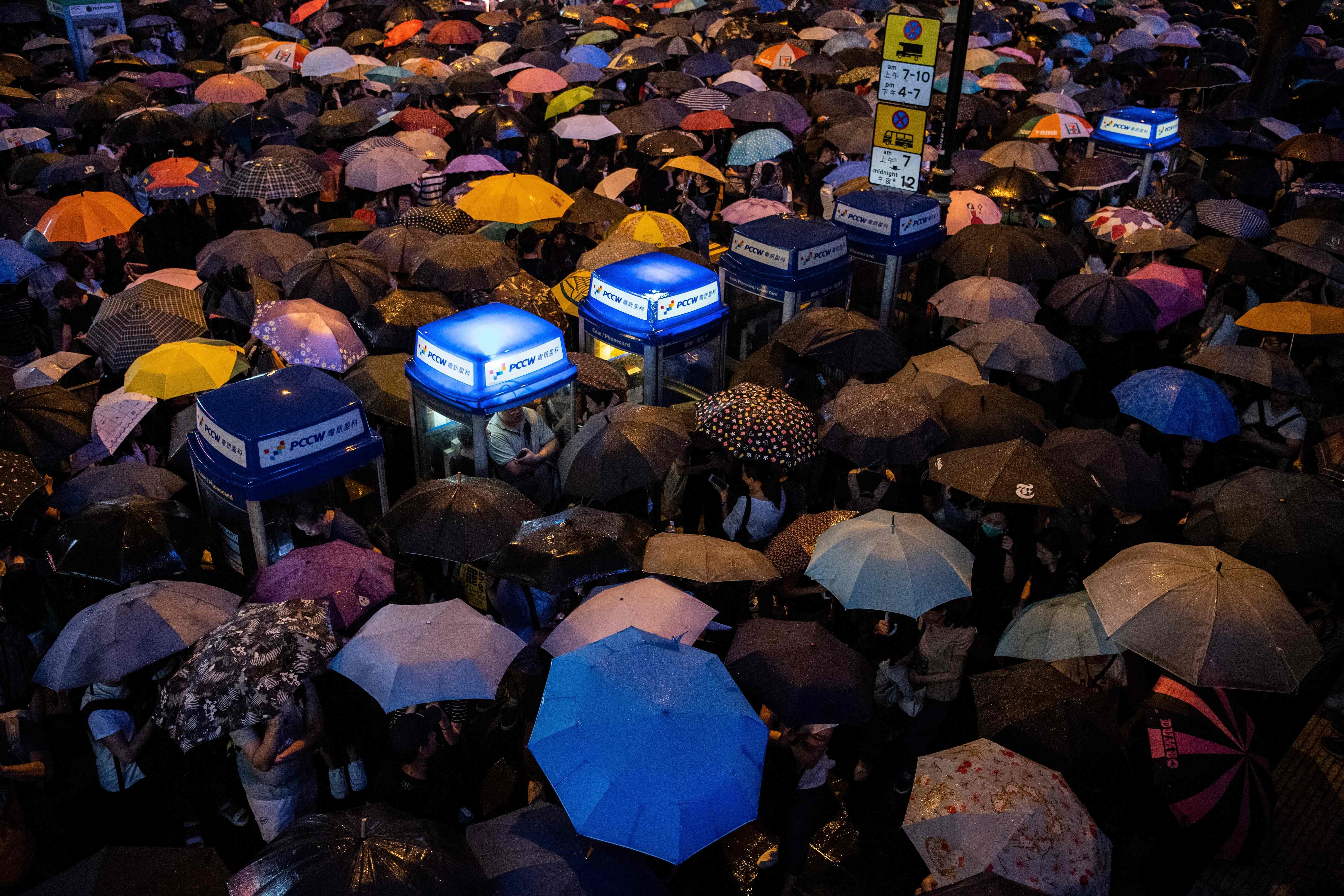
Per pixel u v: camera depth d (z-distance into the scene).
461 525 6.23
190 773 5.65
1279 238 12.18
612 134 15.14
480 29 24.56
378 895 3.74
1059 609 6.04
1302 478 6.80
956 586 5.98
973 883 4.07
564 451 7.36
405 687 5.07
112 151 15.45
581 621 5.74
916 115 10.54
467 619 5.48
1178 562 5.79
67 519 6.44
